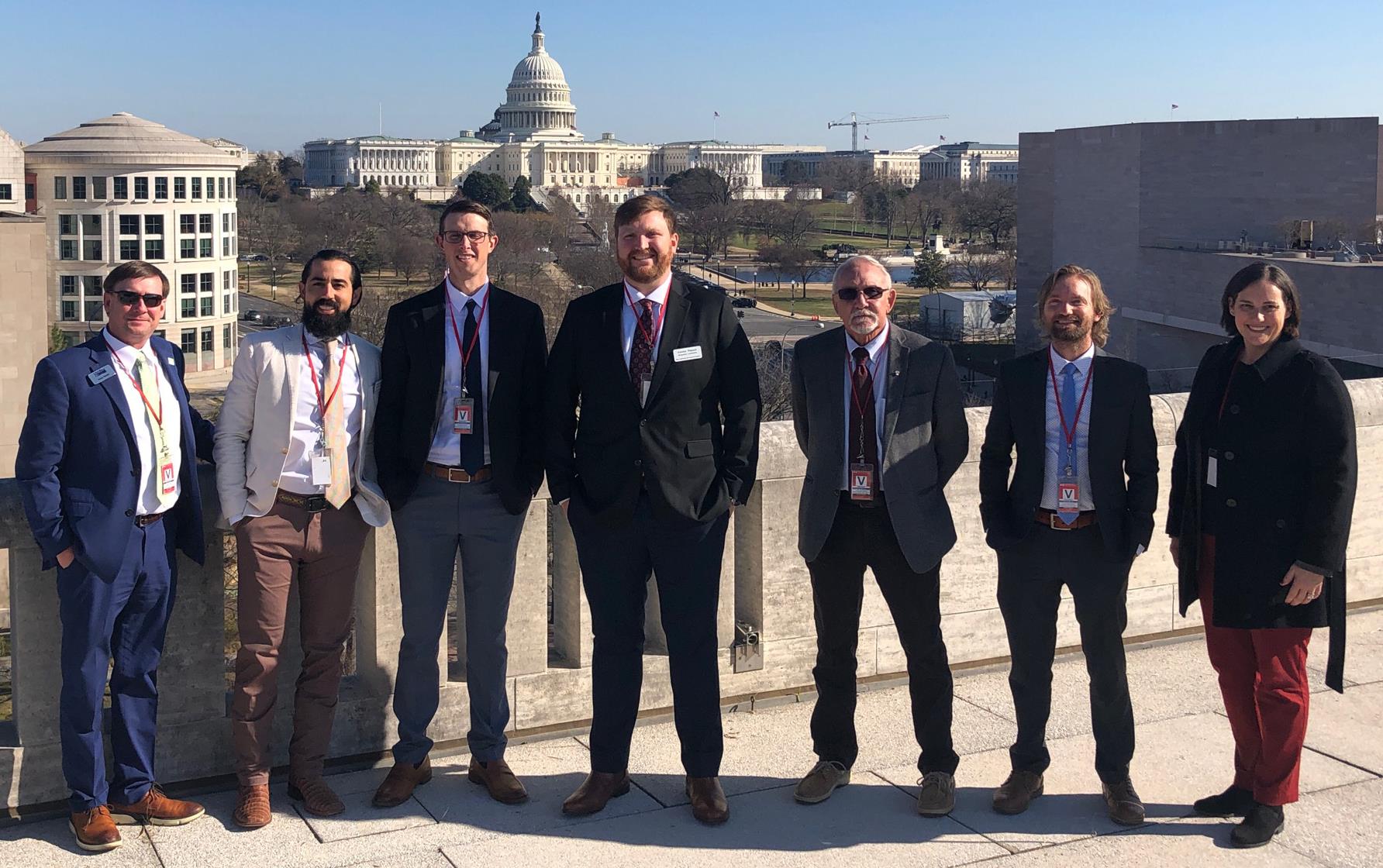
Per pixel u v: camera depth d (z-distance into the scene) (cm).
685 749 573
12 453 3509
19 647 558
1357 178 7500
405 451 573
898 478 570
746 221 19112
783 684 710
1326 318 6072
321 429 560
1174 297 7419
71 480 525
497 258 9562
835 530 585
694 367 558
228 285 10100
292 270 14712
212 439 577
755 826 562
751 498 700
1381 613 859
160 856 529
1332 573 542
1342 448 540
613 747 578
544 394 580
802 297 12575
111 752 591
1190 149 7650
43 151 9331
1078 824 567
